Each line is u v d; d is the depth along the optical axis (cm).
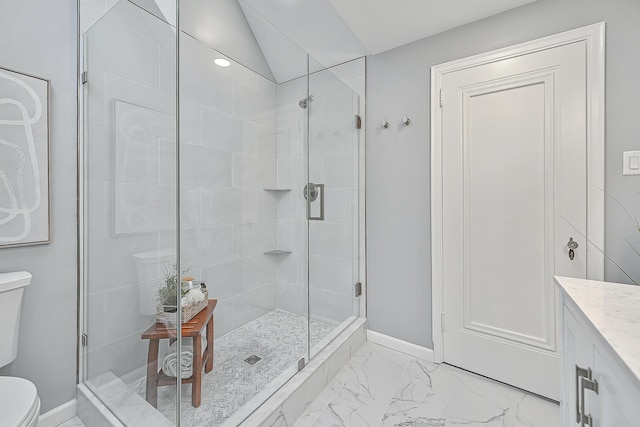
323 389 177
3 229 127
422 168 206
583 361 89
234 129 211
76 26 147
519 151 170
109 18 135
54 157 142
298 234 212
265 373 167
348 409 160
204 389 156
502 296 178
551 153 161
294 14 228
